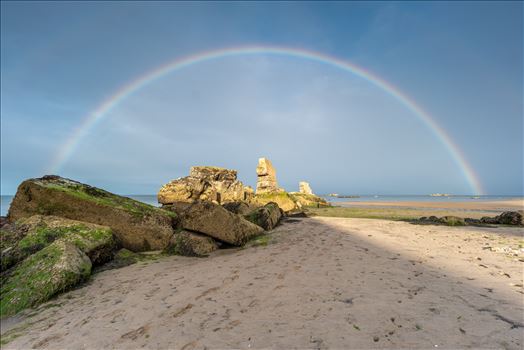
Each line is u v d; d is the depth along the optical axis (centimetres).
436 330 474
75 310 691
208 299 667
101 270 1026
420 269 830
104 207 1300
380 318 522
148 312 621
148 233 1322
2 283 834
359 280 741
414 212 3525
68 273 839
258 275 834
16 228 1131
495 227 1755
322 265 906
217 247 1312
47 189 1297
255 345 457
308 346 446
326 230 1673
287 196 3606
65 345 518
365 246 1183
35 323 640
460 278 738
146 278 900
